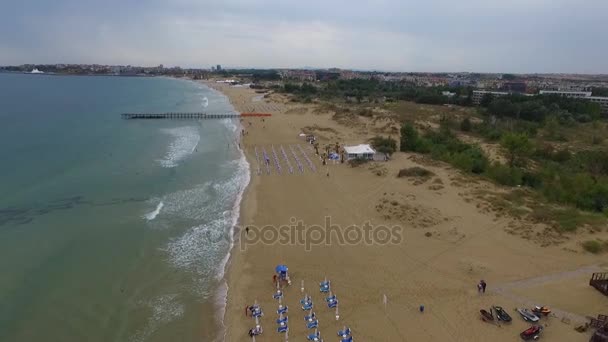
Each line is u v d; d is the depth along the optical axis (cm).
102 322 2572
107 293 2875
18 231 3747
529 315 2467
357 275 3055
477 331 2403
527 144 5856
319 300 2769
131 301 2798
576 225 3647
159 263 3306
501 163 5962
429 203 4216
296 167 5934
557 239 3444
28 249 3428
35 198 4572
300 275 3081
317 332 2434
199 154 6831
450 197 4369
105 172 5622
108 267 3206
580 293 2730
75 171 5609
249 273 3131
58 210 4266
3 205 4334
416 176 5050
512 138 5881
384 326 2484
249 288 2934
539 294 2734
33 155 6369
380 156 6056
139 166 5972
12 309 2659
